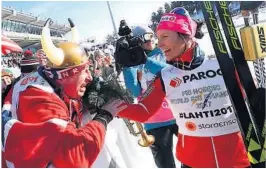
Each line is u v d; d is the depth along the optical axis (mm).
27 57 2660
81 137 1407
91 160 1429
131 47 2758
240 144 1707
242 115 1702
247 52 1738
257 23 1880
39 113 1355
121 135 2439
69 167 1349
